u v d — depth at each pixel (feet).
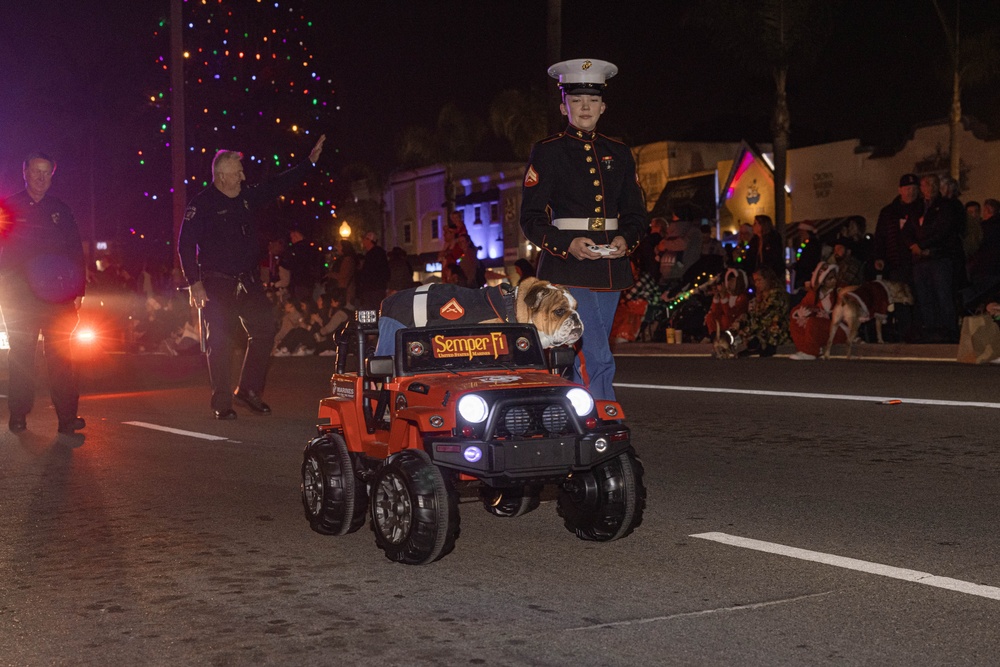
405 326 21.91
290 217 119.24
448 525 18.20
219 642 15.28
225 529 22.45
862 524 21.21
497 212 208.64
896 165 130.82
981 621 15.25
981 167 121.19
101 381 59.52
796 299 65.87
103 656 14.89
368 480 20.27
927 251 55.62
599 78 25.77
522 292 22.22
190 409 44.45
